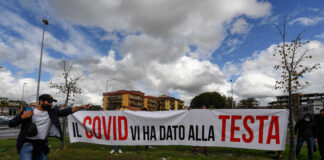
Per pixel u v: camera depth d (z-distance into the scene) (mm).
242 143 6520
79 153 6875
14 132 19594
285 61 6516
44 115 3418
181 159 6117
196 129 6934
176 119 7109
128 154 6809
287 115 6320
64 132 7539
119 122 7391
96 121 7566
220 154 6988
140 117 7301
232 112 6723
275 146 6270
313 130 6168
